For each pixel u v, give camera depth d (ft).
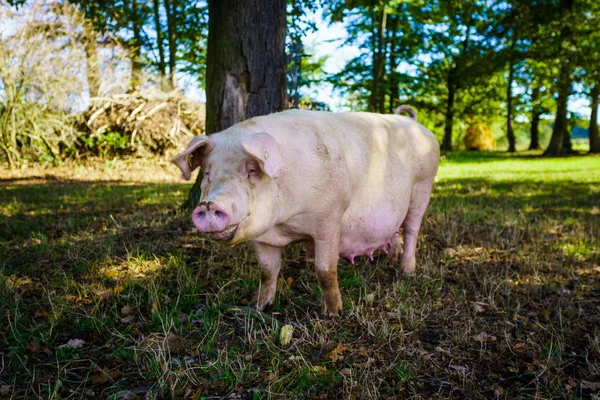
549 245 18.69
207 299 12.61
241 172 9.05
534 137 103.19
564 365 10.15
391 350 10.47
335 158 11.09
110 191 31.83
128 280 13.82
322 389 9.09
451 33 88.63
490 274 15.46
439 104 103.86
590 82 72.79
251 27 19.56
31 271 14.87
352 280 14.21
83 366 9.82
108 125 50.78
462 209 24.66
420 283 14.47
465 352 10.61
